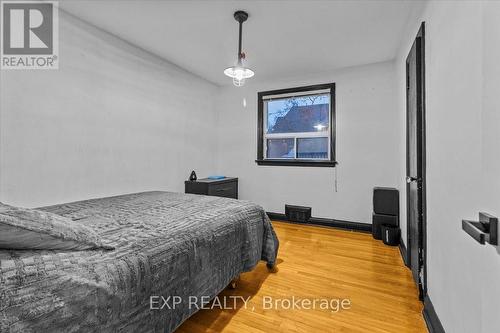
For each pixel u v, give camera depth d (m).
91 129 2.46
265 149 4.25
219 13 2.27
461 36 1.15
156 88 3.21
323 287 1.98
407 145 2.36
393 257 2.56
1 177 1.86
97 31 2.51
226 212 1.84
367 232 3.43
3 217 0.81
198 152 4.01
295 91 3.91
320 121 3.84
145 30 2.57
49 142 2.13
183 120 3.68
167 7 2.18
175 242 1.29
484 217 0.75
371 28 2.51
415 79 1.96
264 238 2.22
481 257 0.91
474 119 1.03
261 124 4.19
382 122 3.37
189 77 3.79
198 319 1.59
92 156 2.47
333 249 2.79
